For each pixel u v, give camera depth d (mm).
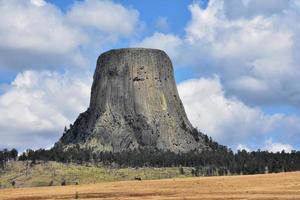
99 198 132750
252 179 161875
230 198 117688
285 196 117875
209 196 124250
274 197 116250
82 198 135875
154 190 146250
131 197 131250
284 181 151750
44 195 149250
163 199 121562
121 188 159625
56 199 137375
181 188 148625
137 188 156000
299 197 115125
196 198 120625
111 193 144375
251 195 123000
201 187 148125
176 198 122500
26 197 145750
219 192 133250
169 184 161750
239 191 133375
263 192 128875
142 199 123938
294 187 137000
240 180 160875
